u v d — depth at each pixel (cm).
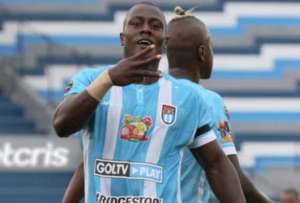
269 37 4744
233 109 4619
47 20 4719
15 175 4031
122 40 1053
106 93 1017
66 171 4034
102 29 4722
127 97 1030
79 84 1031
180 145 1043
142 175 1020
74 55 4641
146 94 1037
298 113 4619
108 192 1023
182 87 1053
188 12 1314
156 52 1038
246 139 4531
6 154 4041
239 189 1084
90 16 4738
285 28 4762
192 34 1279
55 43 4675
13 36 4653
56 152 4044
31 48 4650
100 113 1024
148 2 1054
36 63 4609
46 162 4038
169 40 1282
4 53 4622
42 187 3997
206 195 1169
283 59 4722
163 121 1032
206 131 1067
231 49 4716
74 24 4722
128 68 971
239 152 4503
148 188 1020
